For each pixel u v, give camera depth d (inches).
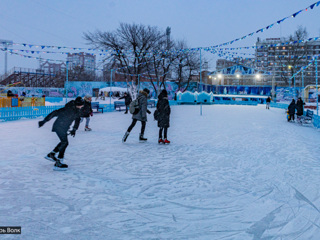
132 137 348.8
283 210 125.8
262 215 120.2
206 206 129.7
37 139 319.6
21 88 1792.6
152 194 145.3
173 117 689.6
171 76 2043.6
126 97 800.3
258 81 2050.9
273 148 281.0
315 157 239.5
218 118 666.2
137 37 1413.6
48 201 131.2
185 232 103.2
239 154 250.2
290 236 101.5
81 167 197.6
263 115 801.6
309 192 150.4
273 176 181.2
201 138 345.1
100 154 243.3
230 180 171.6
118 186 157.2
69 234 99.0
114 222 110.3
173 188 155.4
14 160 214.7
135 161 218.8
